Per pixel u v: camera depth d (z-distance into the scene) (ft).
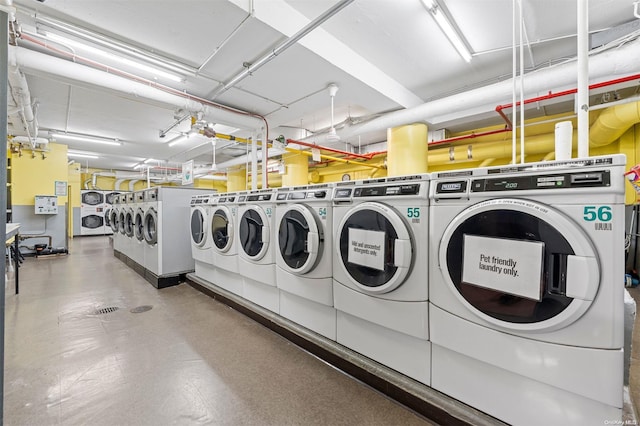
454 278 4.57
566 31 9.02
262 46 9.11
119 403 5.32
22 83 9.74
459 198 4.59
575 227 3.51
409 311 5.23
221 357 6.98
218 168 26.16
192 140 20.89
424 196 5.01
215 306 10.58
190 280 13.32
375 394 5.60
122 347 7.45
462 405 4.67
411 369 5.41
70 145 22.81
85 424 4.81
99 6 7.39
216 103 12.92
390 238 5.41
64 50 9.07
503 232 4.07
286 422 4.87
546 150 13.70
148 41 8.93
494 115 13.62
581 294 3.42
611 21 8.55
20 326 8.70
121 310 10.13
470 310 4.40
